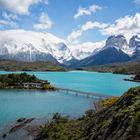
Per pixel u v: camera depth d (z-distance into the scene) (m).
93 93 184.62
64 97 163.38
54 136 54.09
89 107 120.31
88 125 48.06
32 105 124.88
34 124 78.56
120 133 30.86
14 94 169.88
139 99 38.72
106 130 35.38
